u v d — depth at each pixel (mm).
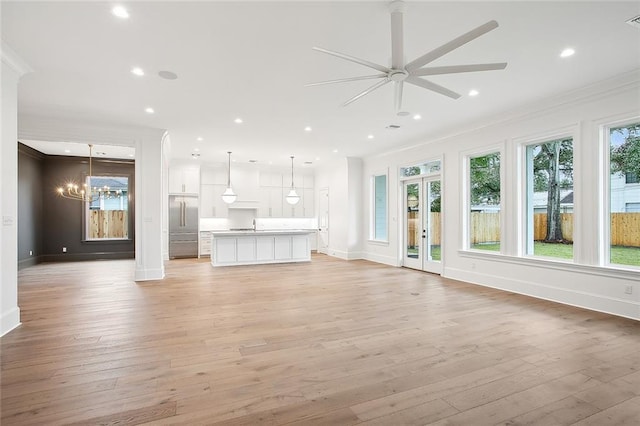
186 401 2121
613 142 4090
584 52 3199
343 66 3488
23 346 2996
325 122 5543
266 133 6297
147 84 3918
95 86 3961
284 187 10789
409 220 7598
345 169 9109
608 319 3732
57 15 2574
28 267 7648
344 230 9172
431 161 6820
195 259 9070
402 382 2369
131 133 5840
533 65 3467
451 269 6246
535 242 4996
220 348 2969
